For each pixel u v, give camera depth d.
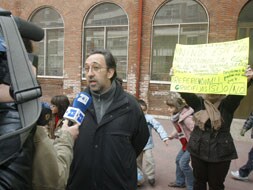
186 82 3.33
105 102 2.39
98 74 2.32
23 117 1.07
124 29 11.72
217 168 3.41
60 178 1.37
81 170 2.30
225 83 3.15
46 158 1.31
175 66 3.42
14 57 1.08
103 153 2.29
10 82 1.08
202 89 3.24
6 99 1.10
